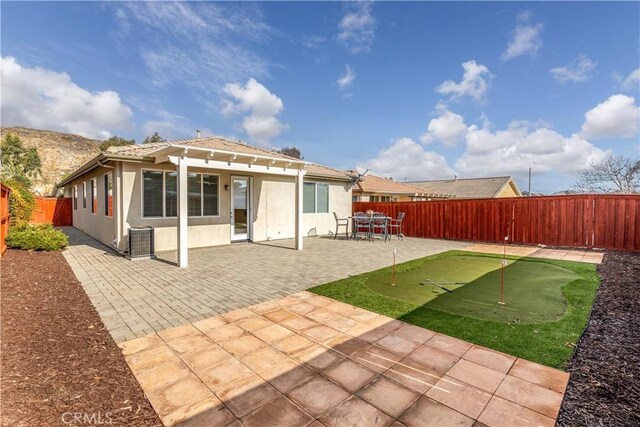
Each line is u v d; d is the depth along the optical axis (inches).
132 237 324.8
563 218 417.7
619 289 210.8
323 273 270.2
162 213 378.0
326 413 89.7
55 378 106.0
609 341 132.6
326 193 596.4
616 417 86.3
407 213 581.3
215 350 129.3
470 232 503.5
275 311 176.1
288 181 518.0
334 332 146.8
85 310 175.5
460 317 164.1
